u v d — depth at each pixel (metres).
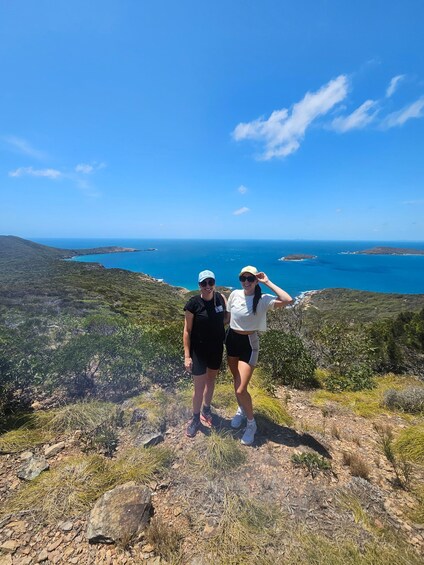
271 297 2.91
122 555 1.83
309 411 4.19
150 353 4.52
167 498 2.30
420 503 2.32
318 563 1.75
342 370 6.27
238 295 3.04
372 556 1.79
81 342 4.38
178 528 2.03
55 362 4.01
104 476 2.47
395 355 7.16
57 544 1.90
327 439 3.30
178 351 4.75
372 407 4.41
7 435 3.00
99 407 3.52
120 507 2.10
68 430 3.13
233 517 2.10
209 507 2.21
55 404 3.76
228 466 2.63
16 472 2.54
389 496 2.39
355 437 3.40
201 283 2.98
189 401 3.81
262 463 2.69
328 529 2.02
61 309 15.55
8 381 3.67
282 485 2.43
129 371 4.21
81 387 4.19
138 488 2.27
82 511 2.15
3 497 2.27
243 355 3.00
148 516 2.11
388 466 2.84
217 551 1.86
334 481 2.51
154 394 3.97
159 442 2.99
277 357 5.42
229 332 3.10
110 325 6.01
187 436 3.07
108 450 2.84
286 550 1.85
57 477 2.44
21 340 4.45
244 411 3.05
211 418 3.34
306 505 2.22
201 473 2.56
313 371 5.59
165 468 2.61
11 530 2.00
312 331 8.44
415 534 2.02
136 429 3.14
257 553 1.84
